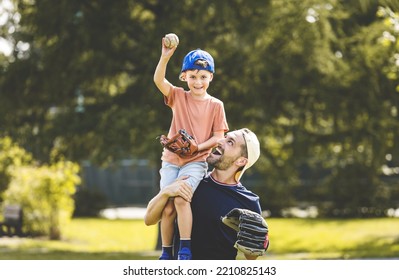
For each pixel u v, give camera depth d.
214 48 25.77
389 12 19.61
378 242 29.88
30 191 32.09
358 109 26.97
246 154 7.42
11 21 27.92
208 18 26.38
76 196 45.97
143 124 24.77
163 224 7.42
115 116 25.52
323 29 24.88
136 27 27.61
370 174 43.25
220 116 7.48
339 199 43.41
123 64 28.27
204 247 7.38
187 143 7.21
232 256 7.44
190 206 7.36
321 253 25.61
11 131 29.06
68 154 29.22
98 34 26.92
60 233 32.62
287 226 37.94
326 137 29.25
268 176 41.75
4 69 28.06
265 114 27.72
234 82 26.56
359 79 26.44
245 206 7.43
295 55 25.70
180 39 25.22
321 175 49.69
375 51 25.78
